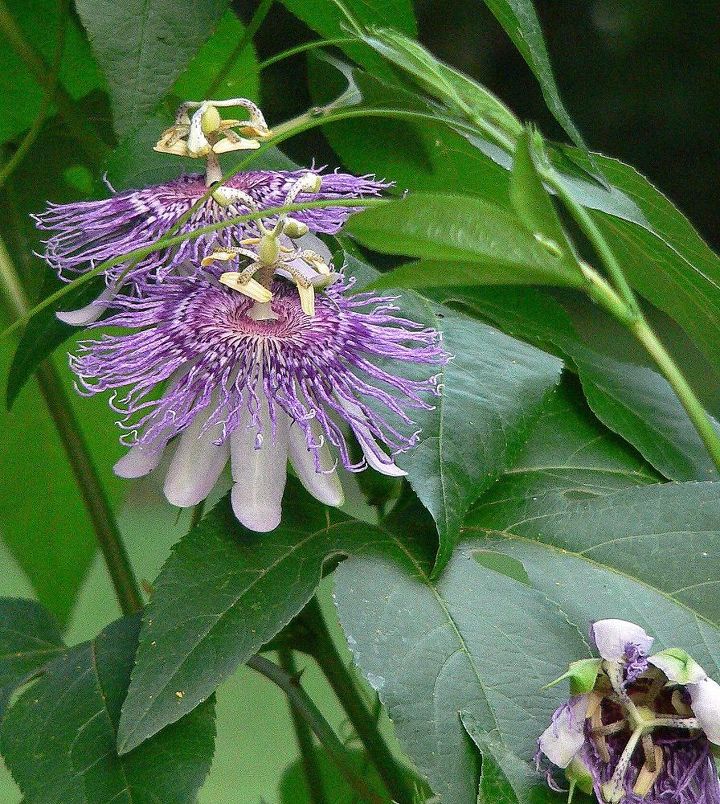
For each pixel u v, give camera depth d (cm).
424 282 57
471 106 61
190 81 69
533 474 64
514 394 62
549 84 60
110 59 59
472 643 60
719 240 343
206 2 60
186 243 61
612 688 58
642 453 65
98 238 62
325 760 74
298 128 61
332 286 62
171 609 60
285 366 60
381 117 67
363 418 61
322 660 66
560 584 62
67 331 64
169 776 60
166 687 59
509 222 57
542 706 59
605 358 68
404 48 61
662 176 345
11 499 75
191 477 60
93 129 71
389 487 65
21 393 74
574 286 58
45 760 60
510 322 67
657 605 61
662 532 62
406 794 66
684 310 67
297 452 60
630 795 58
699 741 58
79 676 62
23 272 73
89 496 70
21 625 64
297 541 62
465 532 63
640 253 66
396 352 61
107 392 74
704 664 60
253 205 61
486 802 58
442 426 61
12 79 70
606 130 343
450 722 59
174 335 60
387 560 61
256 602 60
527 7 60
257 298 60
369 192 63
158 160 65
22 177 72
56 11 69
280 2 66
